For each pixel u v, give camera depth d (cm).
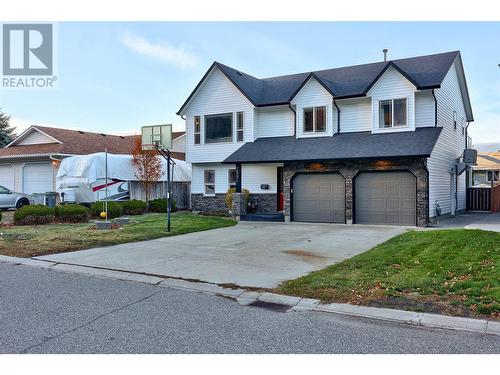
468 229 1334
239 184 2092
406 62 2102
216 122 2309
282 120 2178
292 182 1912
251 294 694
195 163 2373
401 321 559
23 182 2609
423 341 490
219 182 2320
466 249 963
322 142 1944
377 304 616
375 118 1878
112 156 2267
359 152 1709
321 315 590
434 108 1808
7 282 782
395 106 1841
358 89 2003
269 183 2147
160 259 983
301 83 2231
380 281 726
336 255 1030
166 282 778
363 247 1143
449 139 2053
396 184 1691
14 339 490
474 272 750
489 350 464
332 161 1759
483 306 578
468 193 2531
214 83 2308
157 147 1739
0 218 1606
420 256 909
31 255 1030
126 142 3009
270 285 741
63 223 1719
